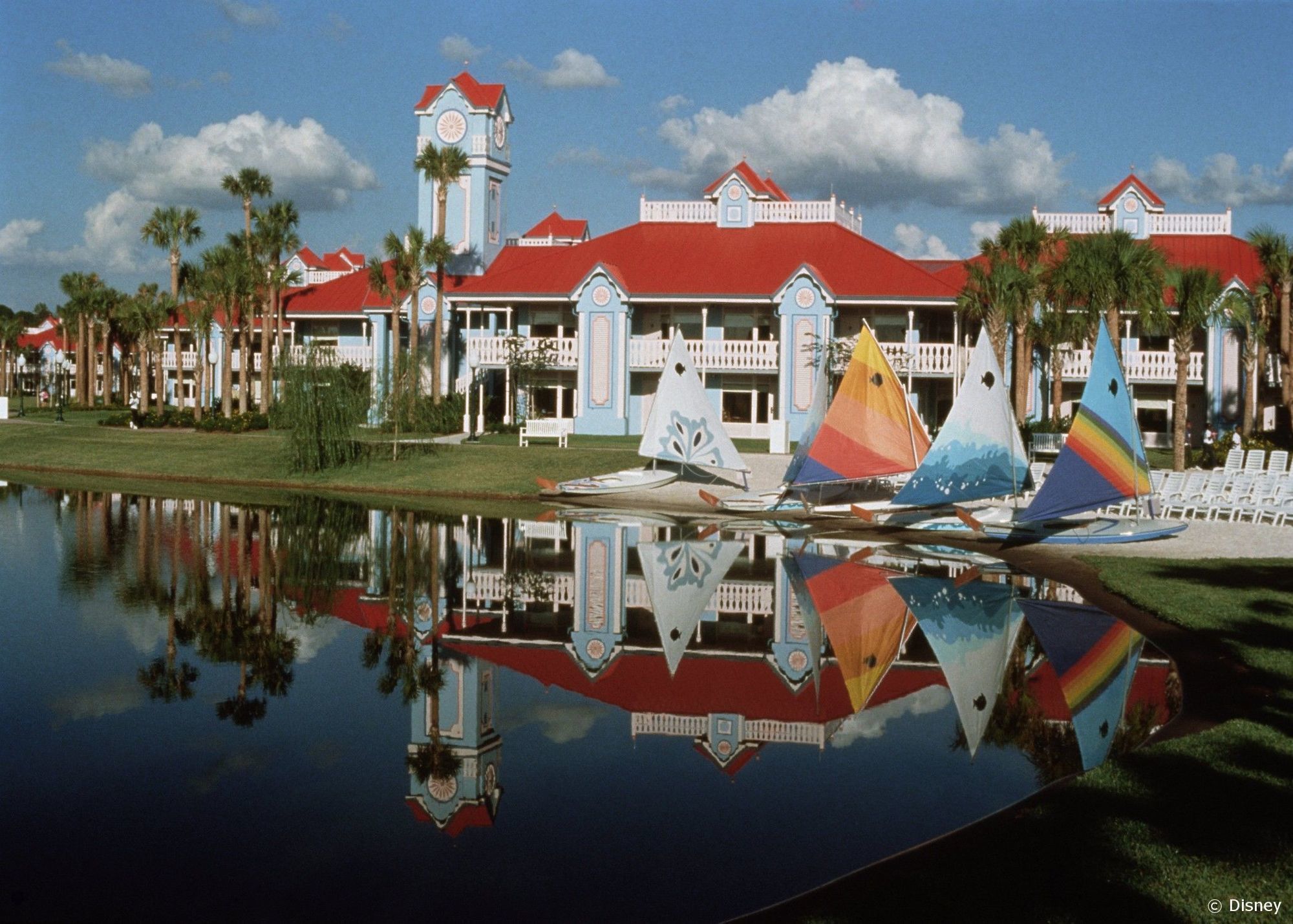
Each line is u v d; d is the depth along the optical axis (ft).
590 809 47.03
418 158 244.83
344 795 48.78
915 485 114.11
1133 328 221.87
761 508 137.28
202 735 56.65
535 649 74.38
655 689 64.75
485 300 224.94
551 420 208.74
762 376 223.30
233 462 192.75
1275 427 205.05
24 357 513.04
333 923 36.96
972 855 36.65
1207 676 59.52
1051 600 83.76
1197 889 33.58
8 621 81.25
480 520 134.92
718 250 230.89
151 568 102.53
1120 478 102.06
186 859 41.81
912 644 72.74
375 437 202.18
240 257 254.88
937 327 220.43
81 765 52.19
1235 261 217.97
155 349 300.61
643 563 104.73
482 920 36.88
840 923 33.27
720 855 41.75
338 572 101.09
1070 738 52.95
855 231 251.39
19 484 177.88
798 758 52.70
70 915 37.70
